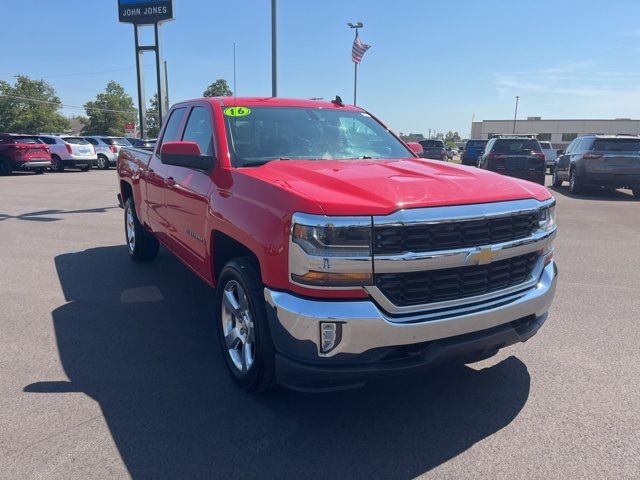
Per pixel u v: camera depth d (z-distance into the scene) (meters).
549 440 3.11
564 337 4.62
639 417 3.36
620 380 3.85
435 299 3.02
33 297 5.68
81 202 13.63
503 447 3.05
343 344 2.84
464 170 3.76
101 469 2.83
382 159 4.31
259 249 3.14
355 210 2.82
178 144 3.94
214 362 4.14
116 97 112.31
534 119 83.12
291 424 3.28
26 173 26.08
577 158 16.02
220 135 4.16
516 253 3.23
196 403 3.51
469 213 2.98
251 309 3.32
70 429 3.19
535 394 3.65
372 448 3.04
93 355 4.25
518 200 3.28
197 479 2.77
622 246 8.41
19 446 3.02
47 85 103.75
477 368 4.04
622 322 4.99
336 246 2.80
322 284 2.83
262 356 3.28
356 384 2.95
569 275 6.64
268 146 4.24
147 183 5.93
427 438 3.14
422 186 3.14
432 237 2.92
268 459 2.94
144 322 4.98
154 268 6.83
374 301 2.87
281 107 4.72
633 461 2.92
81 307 5.37
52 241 8.54
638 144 15.38
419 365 2.95
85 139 30.47
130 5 34.31
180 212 4.72
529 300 3.34
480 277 3.16
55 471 2.81
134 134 72.12
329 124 4.75
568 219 11.16
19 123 96.31
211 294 5.80
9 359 4.16
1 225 10.03
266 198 3.20
